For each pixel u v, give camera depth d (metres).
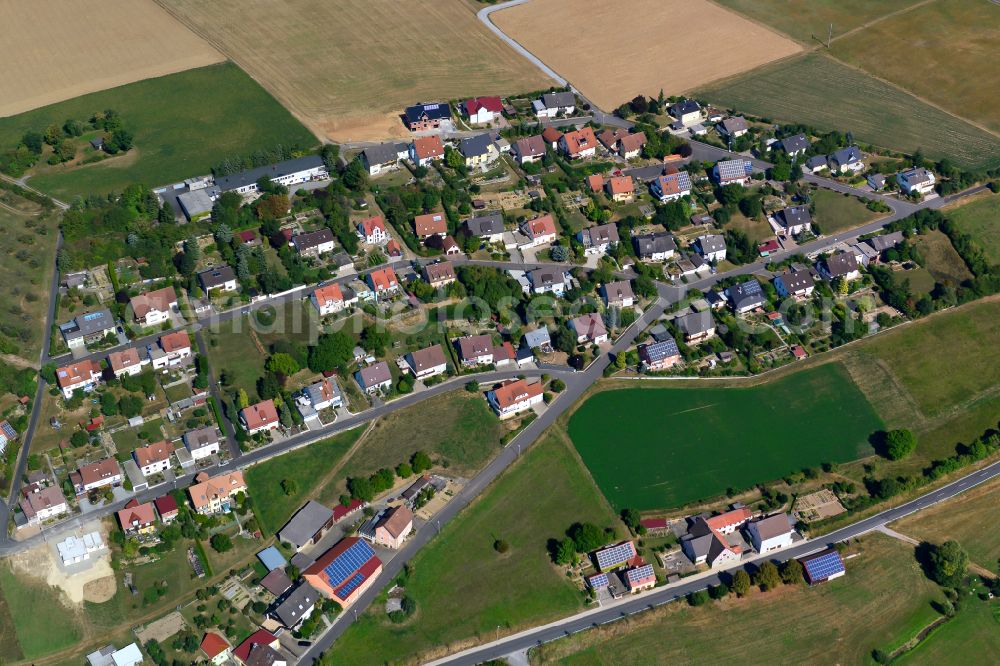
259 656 185.00
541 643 193.00
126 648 187.75
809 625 197.12
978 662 192.12
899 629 196.75
